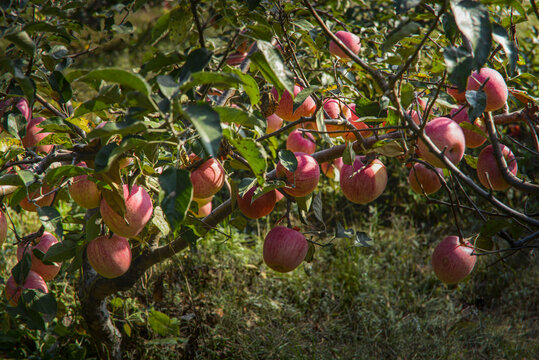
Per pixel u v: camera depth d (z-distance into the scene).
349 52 1.11
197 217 1.97
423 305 3.78
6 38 1.18
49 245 1.81
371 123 1.64
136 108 0.97
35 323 1.65
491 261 4.25
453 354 3.25
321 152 1.81
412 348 3.29
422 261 4.38
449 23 1.24
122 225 1.23
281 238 1.62
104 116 1.44
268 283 3.83
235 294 3.54
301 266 3.97
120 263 1.44
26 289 1.62
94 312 2.42
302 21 1.87
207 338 3.19
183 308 3.30
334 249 4.33
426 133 1.33
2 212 1.39
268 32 1.15
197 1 1.12
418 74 1.74
